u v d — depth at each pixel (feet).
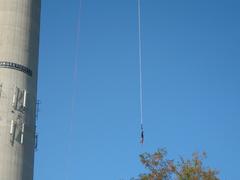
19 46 244.63
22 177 223.71
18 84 237.04
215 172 165.78
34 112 241.35
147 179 167.32
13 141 226.38
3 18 249.96
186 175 164.96
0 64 238.48
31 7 258.37
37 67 251.60
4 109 230.27
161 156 169.78
